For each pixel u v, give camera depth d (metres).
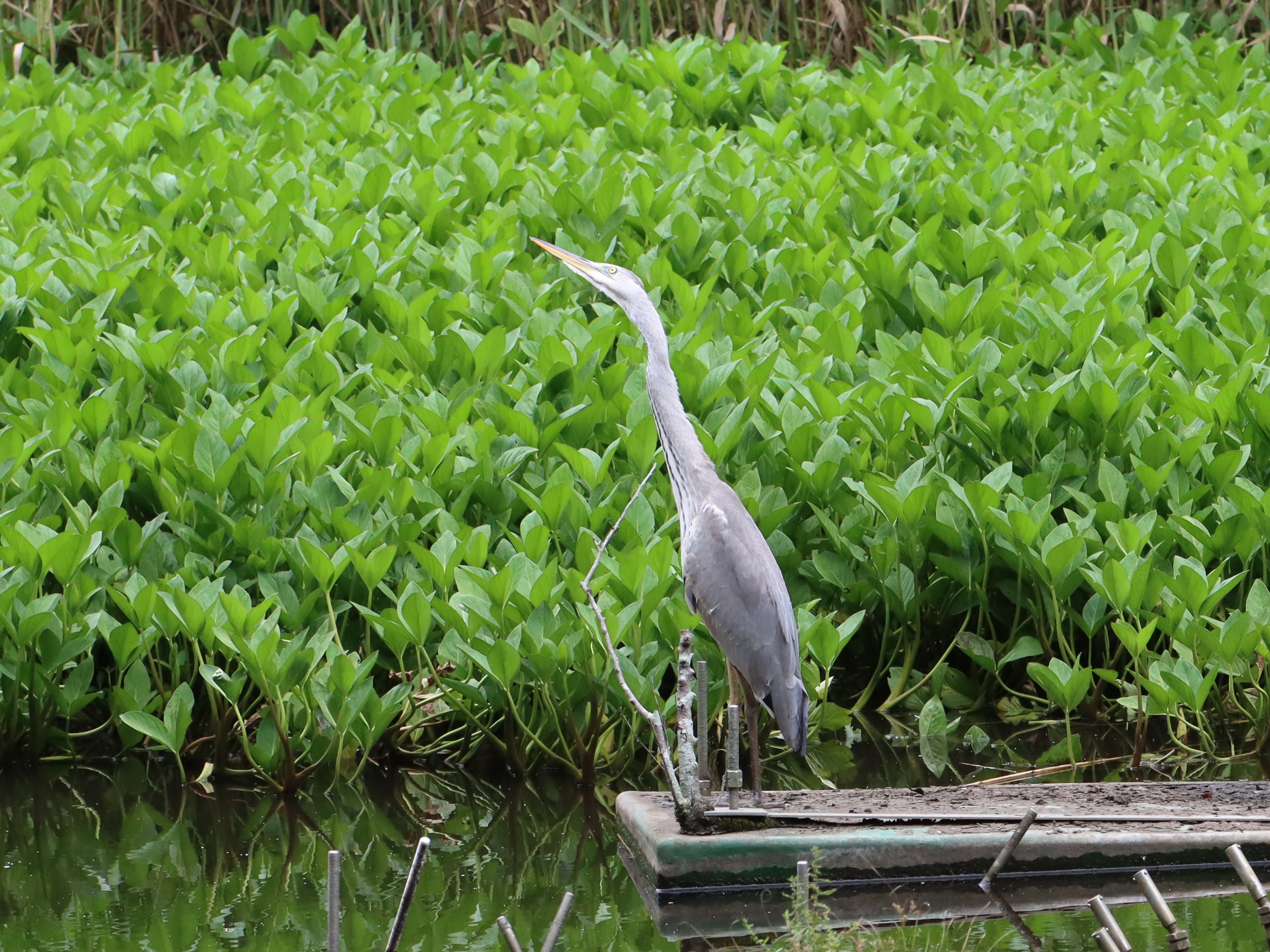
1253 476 12.01
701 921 8.12
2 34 26.16
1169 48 24.45
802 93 21.98
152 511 11.71
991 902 8.19
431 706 10.86
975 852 8.39
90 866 8.97
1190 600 10.39
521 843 9.29
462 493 11.36
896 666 11.92
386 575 11.07
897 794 9.23
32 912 8.30
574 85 21.94
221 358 12.75
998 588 11.73
